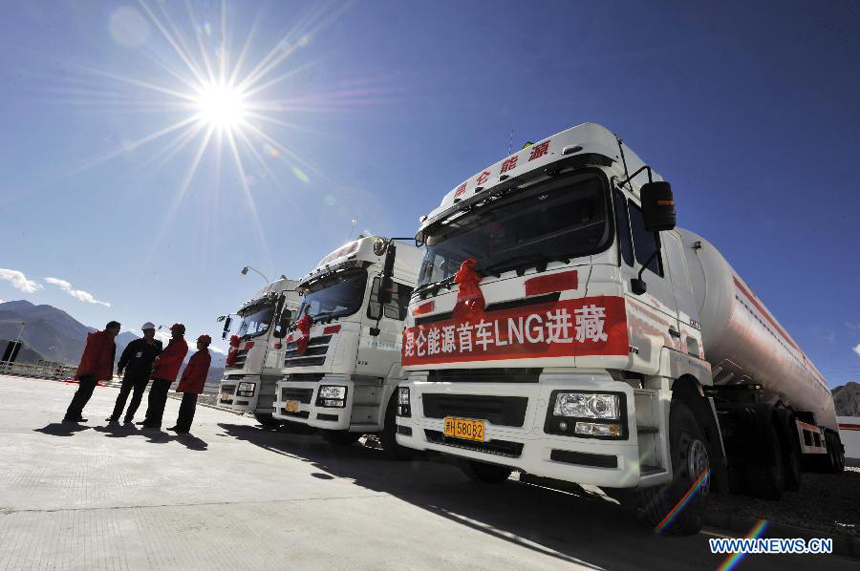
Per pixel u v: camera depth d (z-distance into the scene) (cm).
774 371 705
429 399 405
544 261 345
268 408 952
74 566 178
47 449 418
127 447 484
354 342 622
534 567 250
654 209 337
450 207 462
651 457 324
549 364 319
